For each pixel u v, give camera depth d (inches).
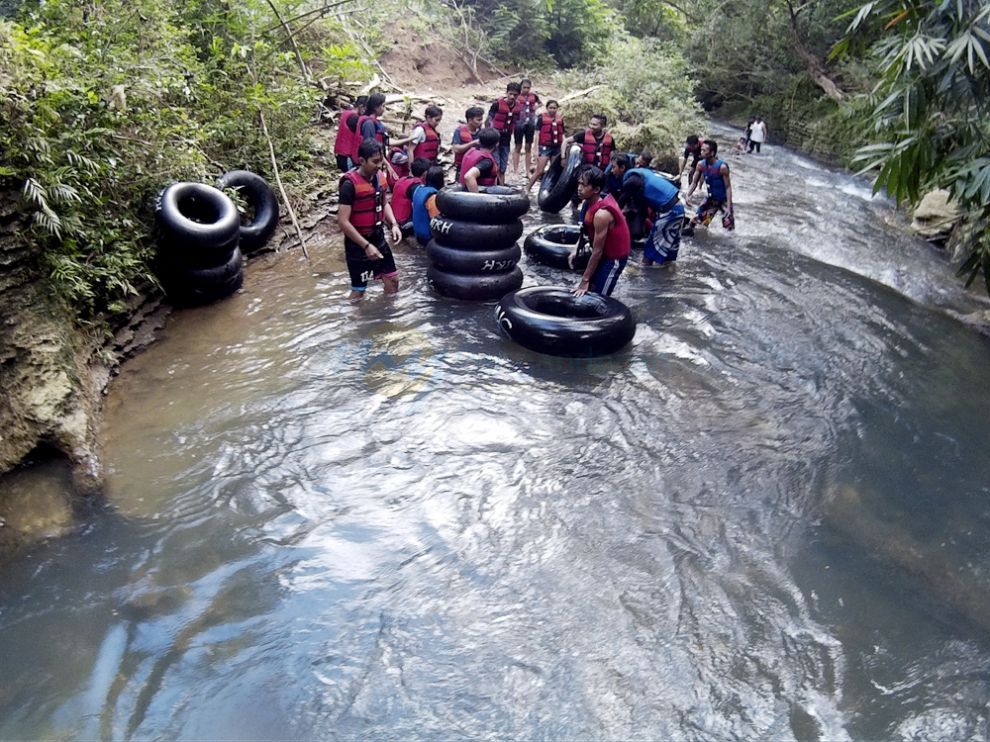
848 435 214.5
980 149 274.7
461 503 173.6
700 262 366.0
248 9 440.5
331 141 441.7
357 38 615.8
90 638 133.3
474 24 870.4
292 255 335.3
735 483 187.6
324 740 117.0
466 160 328.8
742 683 130.0
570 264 326.0
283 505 169.5
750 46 893.8
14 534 153.6
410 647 134.2
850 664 135.6
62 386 181.9
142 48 324.2
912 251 419.5
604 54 908.0
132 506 166.6
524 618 141.6
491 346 253.6
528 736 118.3
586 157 438.9
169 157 285.3
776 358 261.3
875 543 169.3
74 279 209.3
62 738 115.5
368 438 196.5
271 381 222.5
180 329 255.3
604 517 171.6
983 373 262.5
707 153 403.5
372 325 264.5
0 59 219.3
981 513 182.4
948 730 122.9
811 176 649.0
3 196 199.9
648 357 254.2
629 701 125.3
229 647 132.8
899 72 277.1
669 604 146.9
